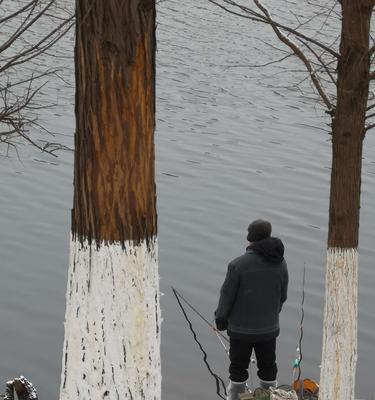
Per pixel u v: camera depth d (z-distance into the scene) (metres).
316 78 7.82
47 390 14.73
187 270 19.70
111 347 4.07
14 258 19.97
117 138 3.98
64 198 23.33
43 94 26.69
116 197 4.01
